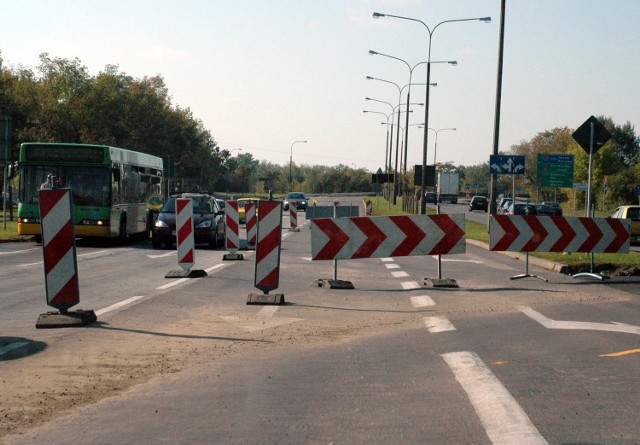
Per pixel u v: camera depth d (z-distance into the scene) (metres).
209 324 10.47
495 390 6.53
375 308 12.45
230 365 7.80
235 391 6.67
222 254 25.19
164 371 7.53
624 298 13.86
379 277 18.06
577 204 93.31
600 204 89.25
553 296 14.20
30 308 12.06
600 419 5.64
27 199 28.08
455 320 10.98
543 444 5.01
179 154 102.31
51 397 6.48
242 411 5.99
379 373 7.38
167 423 5.67
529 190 129.38
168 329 9.98
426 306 12.70
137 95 95.56
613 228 17.97
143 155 33.69
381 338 9.48
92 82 90.12
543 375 7.18
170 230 27.53
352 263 22.06
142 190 33.44
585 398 6.28
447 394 6.48
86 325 10.19
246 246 27.50
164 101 101.31
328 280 15.69
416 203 65.50
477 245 31.77
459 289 15.47
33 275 17.50
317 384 6.92
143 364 7.83
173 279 16.61
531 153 134.38
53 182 14.21
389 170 108.94
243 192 154.00
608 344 8.88
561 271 19.94
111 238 30.88
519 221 17.62
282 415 5.86
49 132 85.88
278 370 7.56
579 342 9.02
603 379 7.00
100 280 16.42
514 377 7.09
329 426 5.54
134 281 16.19
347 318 11.27
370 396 6.45
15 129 64.06
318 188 186.88
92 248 28.05
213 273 18.00
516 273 19.45
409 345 8.95
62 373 7.40
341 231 15.75
